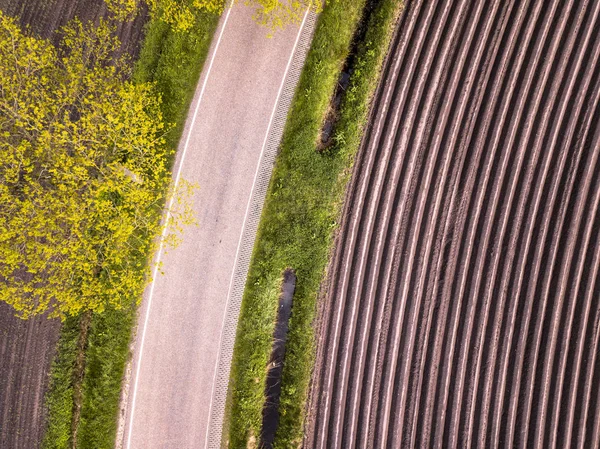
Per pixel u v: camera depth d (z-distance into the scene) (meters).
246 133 17.53
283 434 17.41
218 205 17.45
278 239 17.56
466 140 17.75
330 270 17.72
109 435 16.92
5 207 13.22
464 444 17.25
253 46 17.50
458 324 17.62
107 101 14.27
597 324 17.34
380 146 17.73
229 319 17.55
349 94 17.73
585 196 17.56
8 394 17.12
